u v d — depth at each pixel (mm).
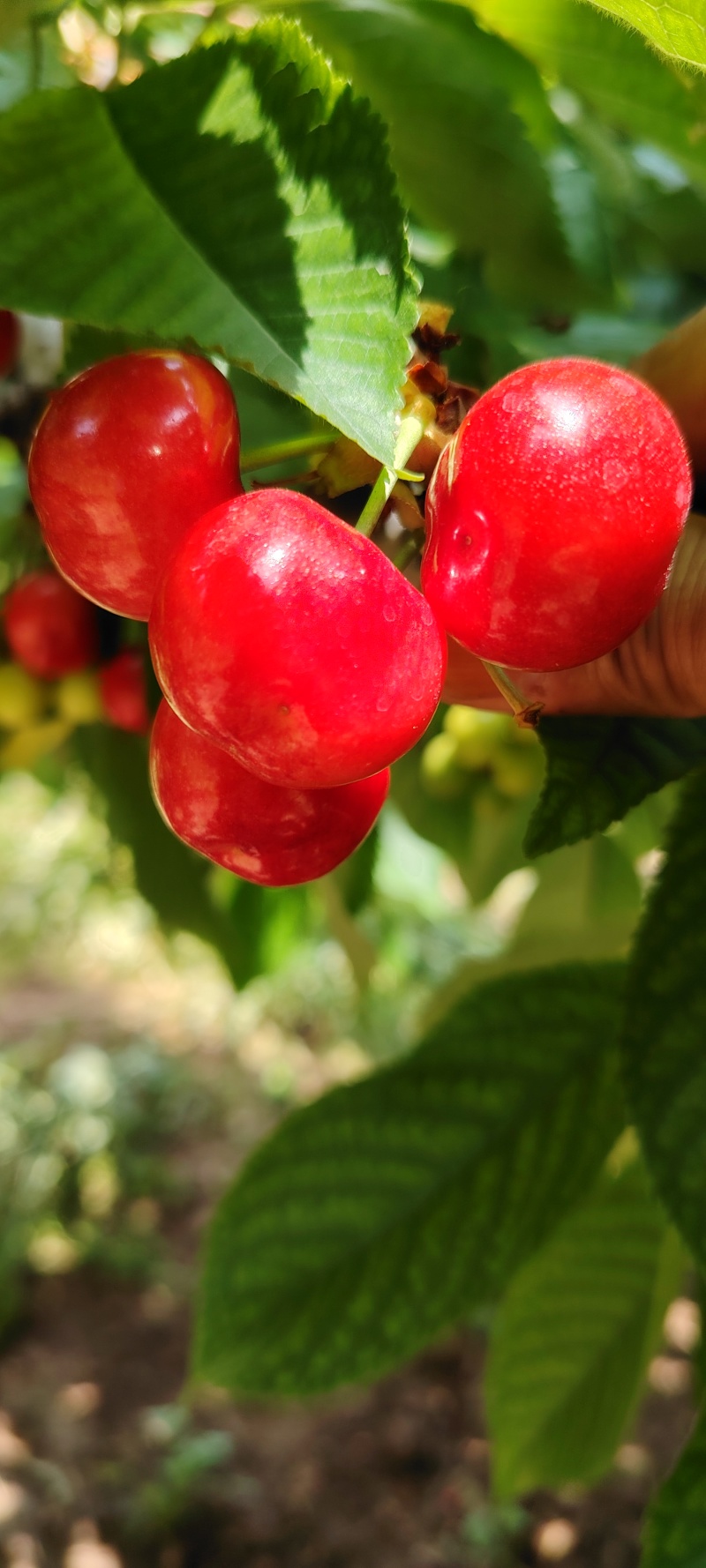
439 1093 244
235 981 413
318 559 141
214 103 158
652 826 414
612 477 143
